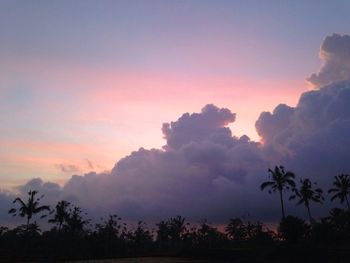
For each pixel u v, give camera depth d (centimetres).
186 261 8119
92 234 12100
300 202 9262
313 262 6206
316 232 7638
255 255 7569
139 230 15175
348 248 6347
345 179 9181
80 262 8312
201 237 14925
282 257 6806
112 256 10869
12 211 9912
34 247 10562
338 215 9656
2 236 11375
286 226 7512
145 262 7956
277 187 8825
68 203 11550
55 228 12338
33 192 10088
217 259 8462
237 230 14412
